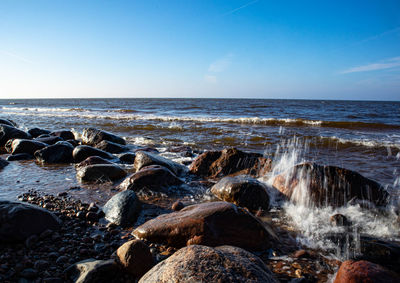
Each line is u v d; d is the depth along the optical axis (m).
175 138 11.20
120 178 5.51
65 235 3.05
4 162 6.70
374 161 7.16
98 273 2.16
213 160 5.92
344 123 16.17
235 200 4.09
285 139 10.66
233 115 24.19
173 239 2.84
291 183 4.32
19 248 2.68
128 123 16.42
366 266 2.04
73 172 6.03
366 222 3.54
